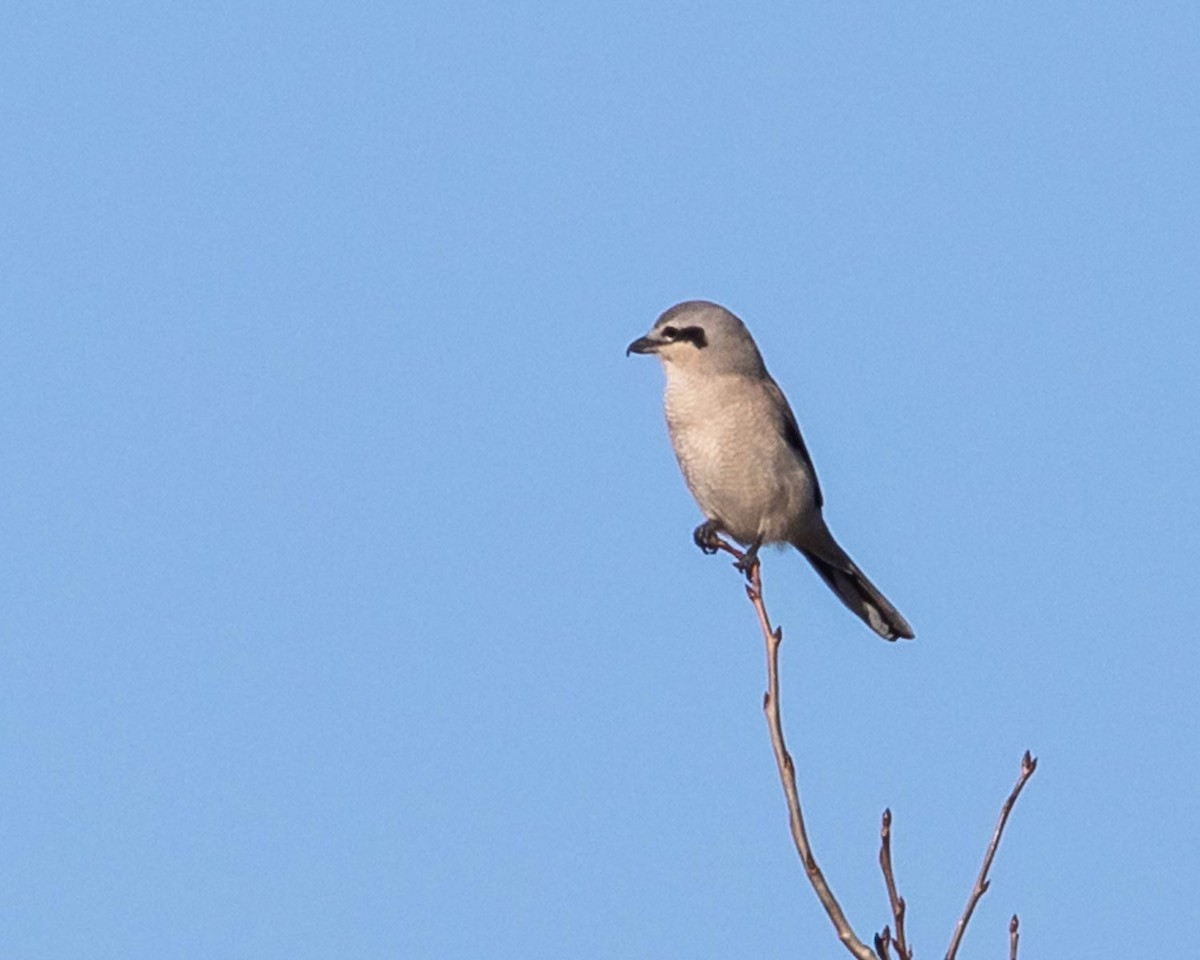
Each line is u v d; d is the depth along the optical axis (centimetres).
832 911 664
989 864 654
